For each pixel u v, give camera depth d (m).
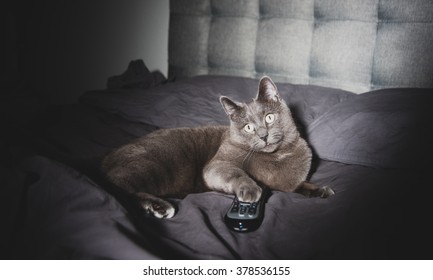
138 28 2.60
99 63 2.78
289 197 1.11
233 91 1.85
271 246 0.86
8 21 2.85
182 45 2.33
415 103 1.31
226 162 1.33
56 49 2.90
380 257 0.79
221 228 0.93
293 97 1.73
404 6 1.65
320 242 0.86
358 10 1.76
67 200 0.89
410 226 0.88
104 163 1.26
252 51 2.12
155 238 0.86
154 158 1.29
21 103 1.80
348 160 1.27
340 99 1.68
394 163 1.16
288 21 1.97
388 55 1.71
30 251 0.76
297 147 1.35
